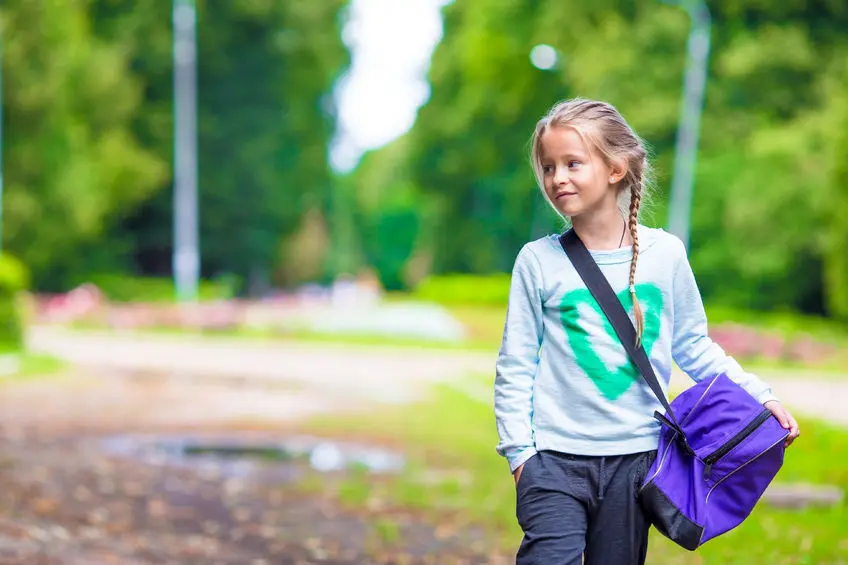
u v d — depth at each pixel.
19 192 48.22
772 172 42.69
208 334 37.81
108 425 15.30
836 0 46.34
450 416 17.12
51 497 9.41
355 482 10.84
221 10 62.56
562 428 3.80
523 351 3.91
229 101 63.84
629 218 3.85
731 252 44.00
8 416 15.87
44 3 47.88
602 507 3.78
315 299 59.09
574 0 50.53
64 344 32.06
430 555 7.65
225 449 13.26
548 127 3.83
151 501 9.59
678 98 46.09
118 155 52.94
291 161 67.75
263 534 8.35
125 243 59.16
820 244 41.28
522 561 3.77
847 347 32.28
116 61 53.66
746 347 30.41
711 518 3.71
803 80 46.22
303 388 21.55
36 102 47.91
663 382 3.86
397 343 35.53
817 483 10.30
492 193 70.19
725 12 47.78
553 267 3.88
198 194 63.12
